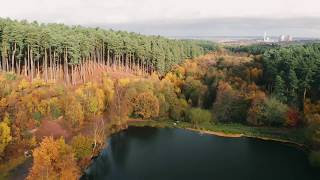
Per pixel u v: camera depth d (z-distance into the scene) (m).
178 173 83.75
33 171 63.03
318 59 126.44
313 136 96.69
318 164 89.44
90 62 152.75
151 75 157.50
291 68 126.50
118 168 86.12
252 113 121.50
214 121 126.88
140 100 127.19
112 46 153.12
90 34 152.38
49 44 130.12
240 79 139.12
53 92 112.56
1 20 132.25
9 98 96.06
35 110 96.62
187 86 144.00
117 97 125.06
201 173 84.44
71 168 66.69
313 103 118.12
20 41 126.25
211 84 144.50
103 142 99.94
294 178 82.19
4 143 77.50
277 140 110.06
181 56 182.12
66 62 134.38
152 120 128.88
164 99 131.12
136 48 159.62
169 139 110.62
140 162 90.81
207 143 107.62
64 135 94.50
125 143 105.50
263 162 92.12
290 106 121.75
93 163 85.62
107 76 144.62
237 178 81.62
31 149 83.62
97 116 114.56
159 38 188.00
